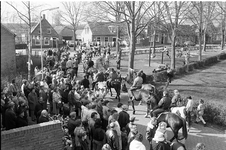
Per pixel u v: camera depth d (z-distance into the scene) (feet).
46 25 187.32
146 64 113.29
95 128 29.30
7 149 25.85
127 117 32.48
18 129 26.86
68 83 45.03
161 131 27.48
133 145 25.09
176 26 88.48
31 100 39.99
